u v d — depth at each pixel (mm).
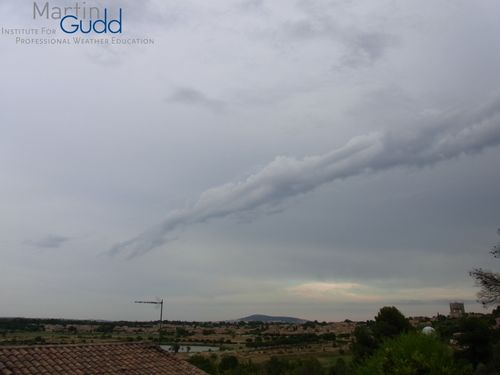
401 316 46938
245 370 55188
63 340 69688
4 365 14586
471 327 45938
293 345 96562
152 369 17938
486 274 30297
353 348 46719
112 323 112125
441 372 16516
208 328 151250
